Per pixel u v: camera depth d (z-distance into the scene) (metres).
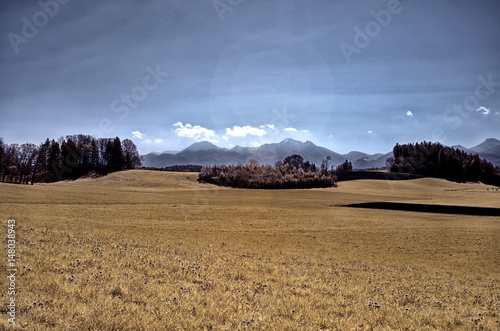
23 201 54.28
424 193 120.12
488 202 85.31
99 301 8.82
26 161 123.50
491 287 19.95
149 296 10.15
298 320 9.34
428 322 10.62
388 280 18.92
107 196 77.81
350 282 16.80
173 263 16.11
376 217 61.47
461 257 32.25
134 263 14.99
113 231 31.17
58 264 12.54
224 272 15.68
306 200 90.38
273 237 38.16
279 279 15.45
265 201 85.94
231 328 8.14
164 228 38.84
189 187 131.50
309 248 32.56
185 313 8.79
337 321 9.58
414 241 39.56
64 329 6.82
